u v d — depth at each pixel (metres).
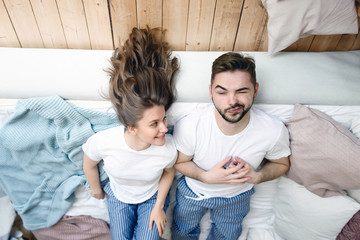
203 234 1.21
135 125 0.75
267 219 1.18
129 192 0.94
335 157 0.81
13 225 1.23
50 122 0.88
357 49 1.05
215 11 0.92
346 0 0.77
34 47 1.01
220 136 0.83
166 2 0.89
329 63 0.95
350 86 0.91
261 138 0.83
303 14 0.79
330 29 0.83
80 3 0.89
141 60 0.84
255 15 0.93
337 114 0.91
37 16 0.92
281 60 0.94
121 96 0.77
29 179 0.99
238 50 1.03
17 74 0.88
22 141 0.88
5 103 0.87
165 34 0.98
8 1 0.88
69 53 0.93
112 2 0.89
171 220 1.18
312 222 0.96
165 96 0.76
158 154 0.84
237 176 0.82
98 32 0.97
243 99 0.72
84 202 1.08
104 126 0.91
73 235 1.15
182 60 0.93
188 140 0.85
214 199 0.96
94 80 0.89
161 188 0.94
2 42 0.99
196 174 0.88
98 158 0.88
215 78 0.74
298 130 0.87
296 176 0.93
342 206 0.88
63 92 0.89
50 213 1.07
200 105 0.89
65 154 0.95
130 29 0.96
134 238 0.94
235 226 1.07
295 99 0.91
